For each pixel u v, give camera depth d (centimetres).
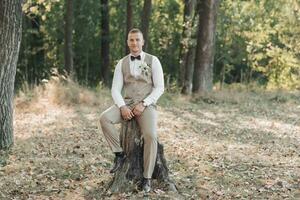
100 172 812
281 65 2731
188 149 1038
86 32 3048
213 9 1958
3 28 923
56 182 754
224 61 2798
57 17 2980
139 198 666
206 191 722
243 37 2792
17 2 929
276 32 2817
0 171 810
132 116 664
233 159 951
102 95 1756
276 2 2716
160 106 1686
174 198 673
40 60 3102
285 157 986
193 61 2155
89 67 3241
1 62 934
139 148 689
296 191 736
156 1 3062
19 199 679
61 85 1658
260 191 730
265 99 1984
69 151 970
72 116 1402
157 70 678
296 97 2088
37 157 914
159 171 701
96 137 1129
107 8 2878
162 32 3216
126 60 685
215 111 1633
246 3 2770
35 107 1477
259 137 1217
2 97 947
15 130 1194
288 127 1381
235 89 2356
